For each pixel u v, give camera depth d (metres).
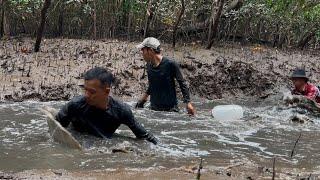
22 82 8.87
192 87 10.13
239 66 10.96
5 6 12.20
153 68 8.19
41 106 7.82
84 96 5.54
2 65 9.45
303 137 6.51
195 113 8.06
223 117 7.46
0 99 8.20
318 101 8.94
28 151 4.99
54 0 12.70
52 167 4.46
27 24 13.02
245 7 13.61
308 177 4.38
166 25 13.56
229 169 4.61
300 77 8.90
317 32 15.28
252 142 6.04
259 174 4.48
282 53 13.38
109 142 5.40
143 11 13.23
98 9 13.12
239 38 14.73
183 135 6.17
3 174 4.16
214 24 11.94
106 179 4.04
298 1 14.86
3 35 12.29
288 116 8.08
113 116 5.53
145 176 4.17
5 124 6.28
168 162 4.79
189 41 13.35
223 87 10.41
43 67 9.56
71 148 5.16
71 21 13.27
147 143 5.52
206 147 5.61
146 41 8.09
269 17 14.65
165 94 8.20
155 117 7.39
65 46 11.08
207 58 11.28
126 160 4.79
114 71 9.83
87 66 9.87
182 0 11.74
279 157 5.35
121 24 13.65
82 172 4.29
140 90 9.51
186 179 4.12
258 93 10.54
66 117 5.53
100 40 12.15
